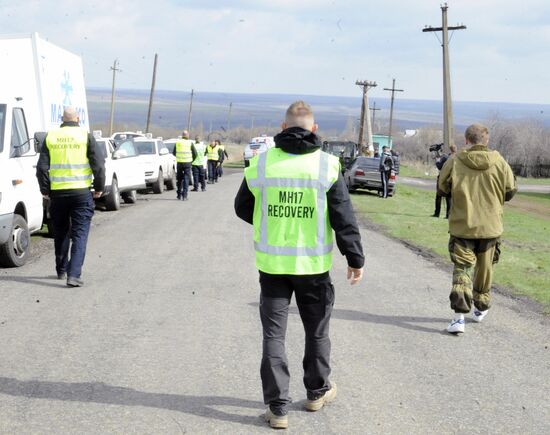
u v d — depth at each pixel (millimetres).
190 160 22578
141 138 26156
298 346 6555
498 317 7992
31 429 4590
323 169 4785
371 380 5707
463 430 4758
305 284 4797
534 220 25016
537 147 91562
